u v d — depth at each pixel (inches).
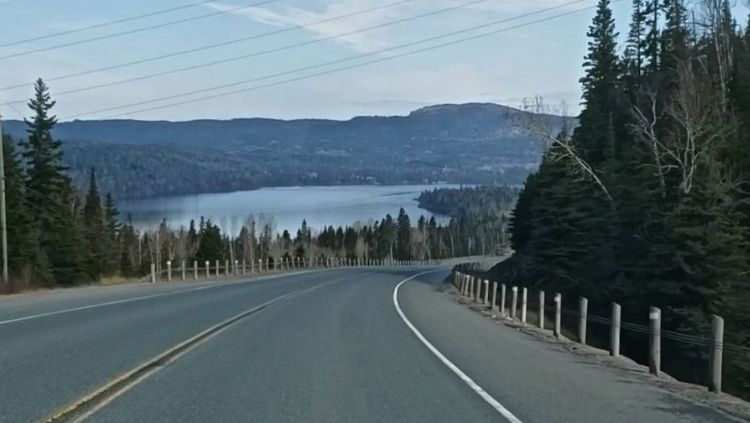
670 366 1289.4
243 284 1840.6
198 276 2315.5
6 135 2283.5
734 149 1625.2
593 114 2554.1
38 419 362.6
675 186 1675.7
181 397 425.7
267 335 741.9
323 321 902.4
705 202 1348.4
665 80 2370.8
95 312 933.8
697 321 1242.0
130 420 366.9
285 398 428.1
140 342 663.1
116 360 555.5
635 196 1710.1
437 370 546.9
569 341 853.2
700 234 1323.8
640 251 1605.6
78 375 486.9
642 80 2608.3
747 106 1780.3
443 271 3666.3
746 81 1893.5
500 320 1107.9
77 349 605.9
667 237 1409.9
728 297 1262.3
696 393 510.0
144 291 1453.0
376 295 1489.9
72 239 2218.3
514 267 2554.1
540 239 2052.2
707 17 2327.8
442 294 1739.7
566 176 2022.6
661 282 1387.8
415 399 434.9
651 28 2819.9
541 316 1010.1
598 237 1867.6
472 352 668.1
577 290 1924.2
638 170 1857.8
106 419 368.2
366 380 495.2
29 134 2354.8
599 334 1385.3
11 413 374.0
